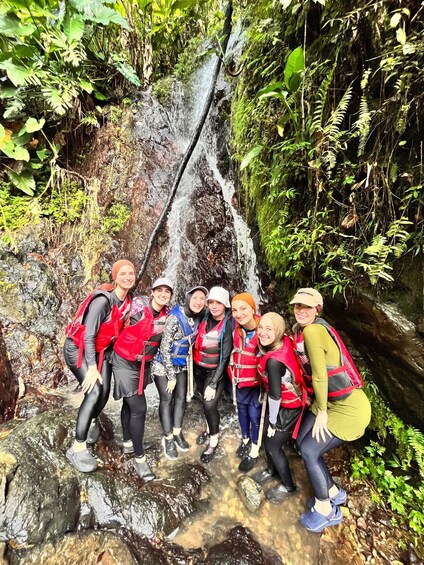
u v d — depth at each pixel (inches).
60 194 174.1
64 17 152.9
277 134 126.3
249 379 101.0
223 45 177.2
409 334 91.6
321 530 91.1
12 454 83.5
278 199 131.7
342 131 90.0
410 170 81.6
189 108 223.8
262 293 164.7
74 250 168.2
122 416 99.1
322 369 81.1
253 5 141.9
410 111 77.6
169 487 95.4
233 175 187.6
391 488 104.3
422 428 102.7
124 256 168.2
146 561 76.0
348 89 87.5
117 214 174.7
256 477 103.9
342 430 83.8
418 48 69.0
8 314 140.6
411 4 72.8
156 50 235.8
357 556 87.4
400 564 86.0
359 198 94.0
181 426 117.8
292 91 100.5
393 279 90.2
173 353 101.9
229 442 117.8
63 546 71.7
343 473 108.7
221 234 181.9
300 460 113.7
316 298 86.0
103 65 193.3
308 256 115.4
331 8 90.9
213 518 92.5
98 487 86.6
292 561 84.4
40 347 139.1
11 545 69.2
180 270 173.9
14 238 158.1
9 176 163.2
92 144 187.6
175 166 193.2
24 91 159.9
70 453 90.6
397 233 82.9
